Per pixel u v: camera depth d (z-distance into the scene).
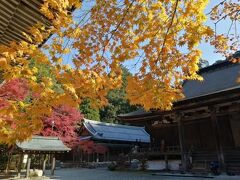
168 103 6.17
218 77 25.34
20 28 5.77
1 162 27.81
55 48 4.80
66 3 4.69
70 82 4.65
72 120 32.66
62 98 4.37
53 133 30.78
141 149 28.17
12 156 29.61
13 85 14.03
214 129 20.12
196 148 23.50
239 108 20.84
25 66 4.06
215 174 17.72
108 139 43.19
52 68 4.70
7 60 3.88
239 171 17.56
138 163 28.48
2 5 5.30
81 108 57.16
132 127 55.12
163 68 5.89
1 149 23.94
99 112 64.62
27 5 5.18
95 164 38.69
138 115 25.58
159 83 5.95
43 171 24.56
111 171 27.72
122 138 46.00
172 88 6.09
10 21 5.63
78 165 39.22
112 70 5.70
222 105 20.92
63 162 42.25
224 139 22.14
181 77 6.21
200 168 19.97
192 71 6.13
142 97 6.09
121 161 28.95
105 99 5.23
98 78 5.08
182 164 21.08
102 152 39.91
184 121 25.20
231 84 21.17
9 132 4.33
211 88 22.78
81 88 4.78
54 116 30.09
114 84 5.62
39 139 24.97
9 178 22.16
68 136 32.97
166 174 20.23
